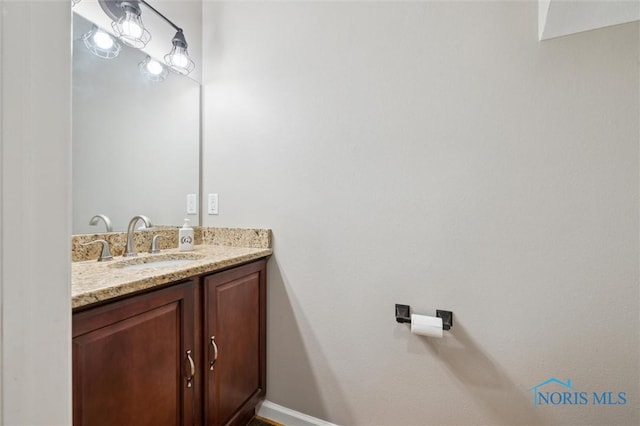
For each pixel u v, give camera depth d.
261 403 1.51
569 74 0.99
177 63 1.41
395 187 1.24
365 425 1.30
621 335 0.95
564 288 1.01
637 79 0.92
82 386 0.72
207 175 1.65
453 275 1.15
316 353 1.39
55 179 0.38
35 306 0.36
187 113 1.60
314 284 1.39
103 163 1.24
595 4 0.88
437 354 1.18
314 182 1.39
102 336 0.77
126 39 1.25
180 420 1.01
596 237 0.97
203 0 1.66
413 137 1.20
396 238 1.24
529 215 1.04
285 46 1.46
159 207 1.47
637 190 0.93
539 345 1.04
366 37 1.29
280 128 1.46
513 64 1.06
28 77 0.35
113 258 1.23
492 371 1.10
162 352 0.94
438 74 1.16
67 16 0.40
